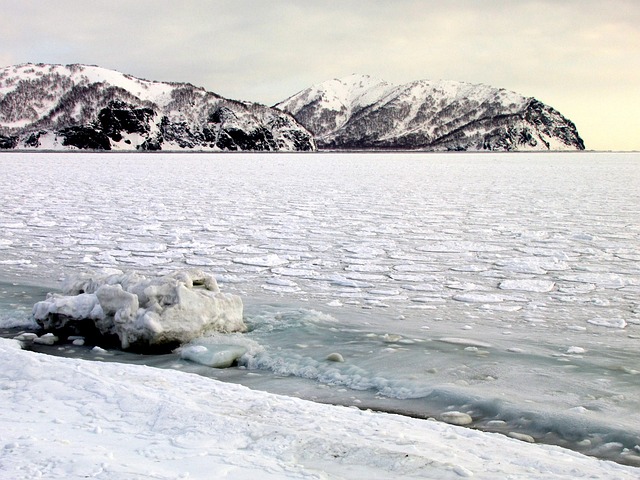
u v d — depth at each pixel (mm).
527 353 6695
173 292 7211
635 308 8875
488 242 14156
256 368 6340
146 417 4305
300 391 5648
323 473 3533
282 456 3738
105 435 3986
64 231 15523
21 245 13609
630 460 4297
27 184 30641
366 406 5309
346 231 15758
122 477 3279
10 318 7910
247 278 10742
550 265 11719
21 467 3361
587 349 6891
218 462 3594
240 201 22797
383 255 12766
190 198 23875
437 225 16719
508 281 10523
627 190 27578
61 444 3732
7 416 4289
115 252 12875
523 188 29047
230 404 4723
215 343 6848
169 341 6934
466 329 7770
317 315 8133
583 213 19094
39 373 5094
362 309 8773
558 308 8891
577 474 3672
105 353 6832
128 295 7102
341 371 6109
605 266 11656
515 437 4672
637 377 5961
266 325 7711
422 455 3727
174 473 3391
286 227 16375
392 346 6910
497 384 5754
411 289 10039
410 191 27469
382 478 3477
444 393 5461
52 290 9594
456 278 10797
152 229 15883
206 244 13891
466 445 4145
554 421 4859
